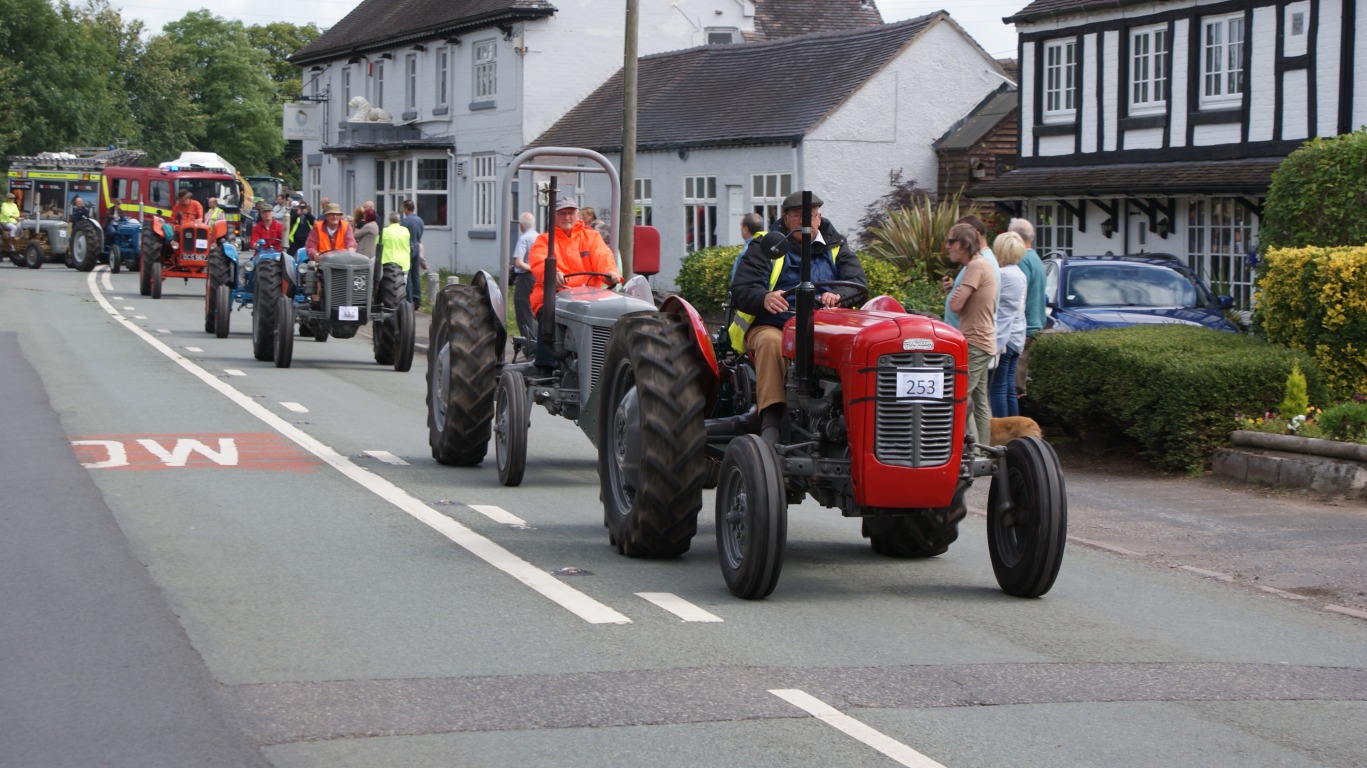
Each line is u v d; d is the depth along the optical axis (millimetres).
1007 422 17969
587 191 52469
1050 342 19234
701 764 7504
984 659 9664
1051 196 35375
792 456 11156
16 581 11086
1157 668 9602
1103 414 18859
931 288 29406
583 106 56406
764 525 10758
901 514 11156
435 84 62969
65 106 97688
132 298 46188
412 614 10383
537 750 7656
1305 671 9641
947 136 43969
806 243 11203
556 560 12328
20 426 19469
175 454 17438
